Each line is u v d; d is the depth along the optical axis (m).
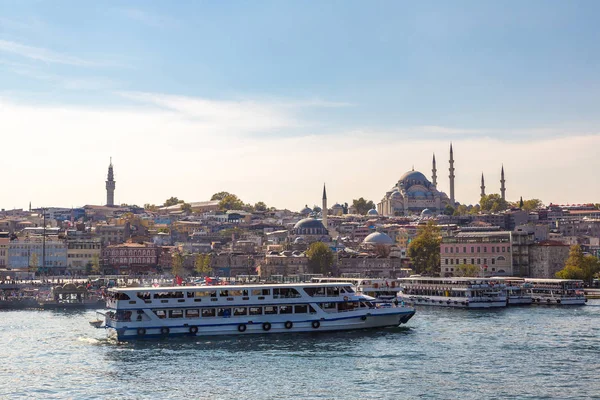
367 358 141.75
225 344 158.50
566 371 129.50
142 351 150.62
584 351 147.75
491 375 126.81
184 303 168.12
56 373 130.75
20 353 149.38
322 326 175.12
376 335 170.38
